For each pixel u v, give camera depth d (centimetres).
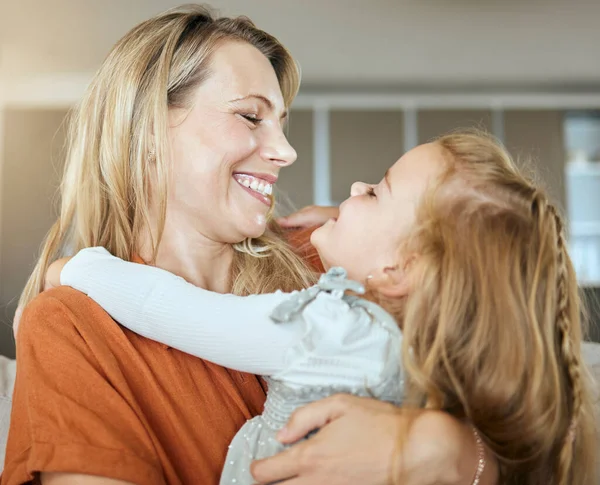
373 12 430
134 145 117
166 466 88
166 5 414
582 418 98
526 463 90
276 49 136
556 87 587
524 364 88
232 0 408
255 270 124
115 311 96
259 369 90
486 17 440
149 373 95
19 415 85
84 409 83
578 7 425
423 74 551
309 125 587
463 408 91
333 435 80
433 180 99
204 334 91
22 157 549
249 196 118
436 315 92
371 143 587
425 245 95
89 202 123
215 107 115
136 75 116
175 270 119
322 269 143
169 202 116
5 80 547
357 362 89
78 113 129
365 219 104
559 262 96
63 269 106
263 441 91
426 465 79
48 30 454
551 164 589
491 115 593
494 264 91
